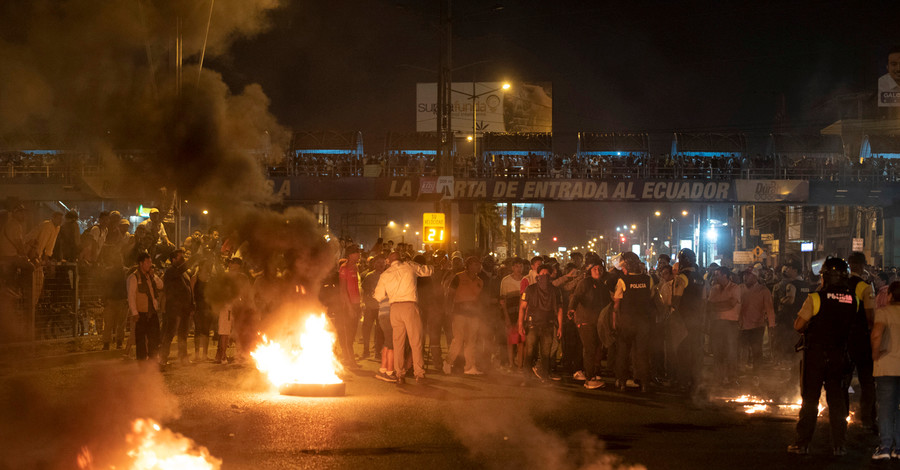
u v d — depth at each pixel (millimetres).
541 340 13406
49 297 16062
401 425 9281
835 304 8141
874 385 9305
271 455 7602
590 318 13258
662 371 14336
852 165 41656
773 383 14273
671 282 14523
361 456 7668
